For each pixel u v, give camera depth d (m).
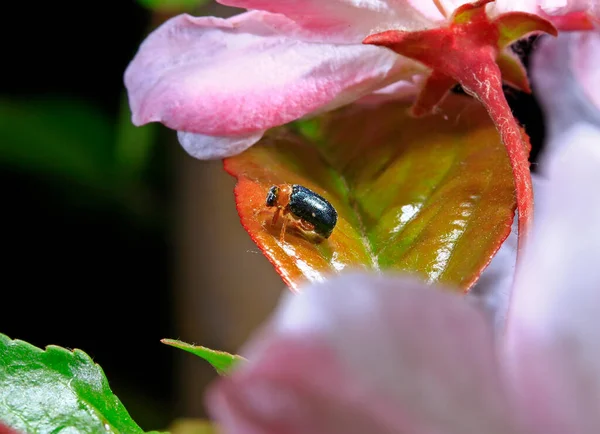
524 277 0.09
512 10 0.12
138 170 0.30
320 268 0.11
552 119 0.13
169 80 0.12
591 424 0.09
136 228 0.32
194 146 0.12
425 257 0.11
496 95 0.11
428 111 0.12
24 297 0.32
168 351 0.32
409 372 0.09
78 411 0.11
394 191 0.12
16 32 0.31
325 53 0.12
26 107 0.30
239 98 0.12
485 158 0.12
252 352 0.08
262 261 0.21
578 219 0.09
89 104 0.31
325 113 0.13
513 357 0.09
